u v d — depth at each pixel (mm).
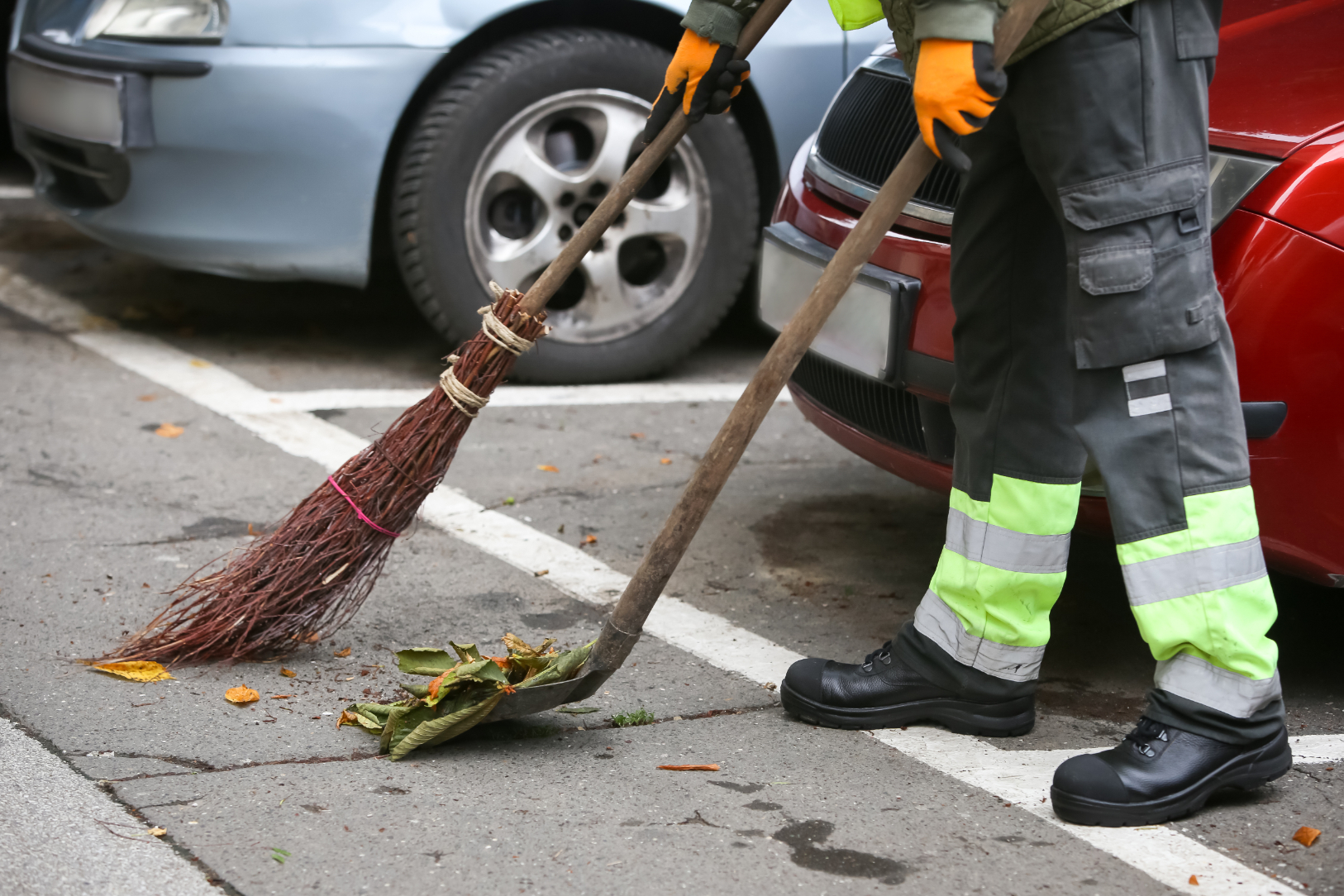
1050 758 2822
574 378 5574
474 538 4012
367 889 2254
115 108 5113
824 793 2633
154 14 5133
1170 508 2469
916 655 2936
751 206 5570
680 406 5398
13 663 3088
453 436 3139
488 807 2531
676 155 5453
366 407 5156
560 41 5215
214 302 6566
